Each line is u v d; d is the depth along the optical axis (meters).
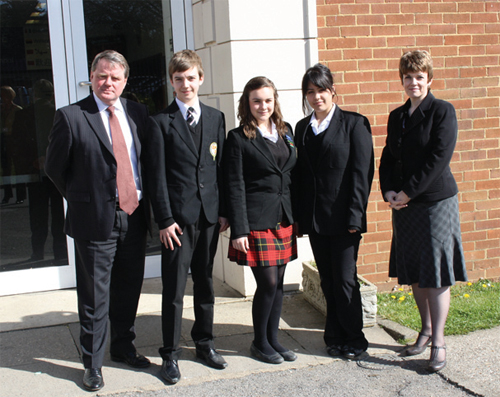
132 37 4.73
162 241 3.14
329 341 3.55
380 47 4.64
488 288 4.93
